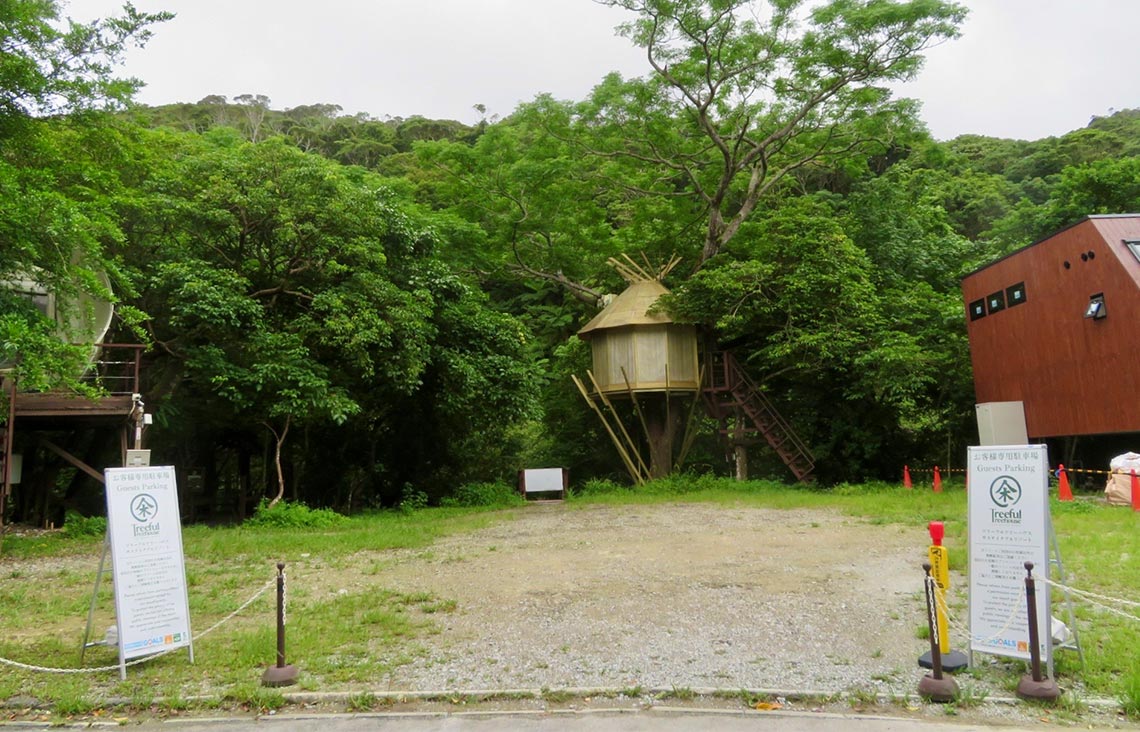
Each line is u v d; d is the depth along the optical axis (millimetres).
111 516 6688
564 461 31188
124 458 15961
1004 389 22234
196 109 77750
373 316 18188
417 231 22656
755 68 26266
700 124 27625
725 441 27891
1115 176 27375
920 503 16641
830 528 13703
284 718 5605
